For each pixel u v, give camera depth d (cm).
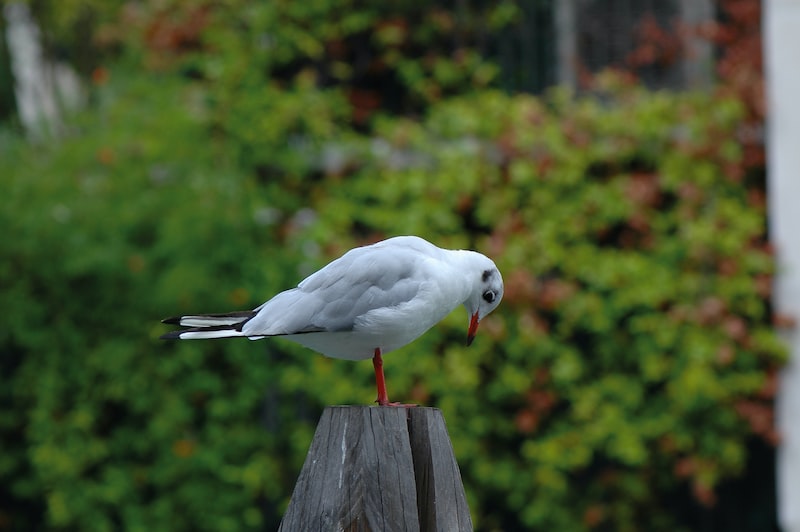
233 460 1272
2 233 1274
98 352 1266
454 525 497
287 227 1279
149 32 1344
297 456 1283
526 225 1241
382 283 616
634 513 1287
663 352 1224
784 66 1218
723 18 1324
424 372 1219
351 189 1277
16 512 1384
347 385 1230
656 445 1259
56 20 1692
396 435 489
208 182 1238
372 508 480
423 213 1245
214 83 1306
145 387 1261
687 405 1206
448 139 1274
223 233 1245
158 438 1266
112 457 1289
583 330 1281
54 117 1495
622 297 1219
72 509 1276
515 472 1252
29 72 1769
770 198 1226
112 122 1278
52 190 1256
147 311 1262
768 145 1227
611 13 1335
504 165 1260
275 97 1298
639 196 1228
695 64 1312
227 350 1255
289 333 606
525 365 1240
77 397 1283
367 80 1392
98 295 1277
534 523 1258
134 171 1253
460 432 1236
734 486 1346
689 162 1239
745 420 1230
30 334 1278
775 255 1217
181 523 1273
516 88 1357
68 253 1248
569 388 1235
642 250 1245
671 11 1319
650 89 1334
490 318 1220
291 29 1330
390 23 1341
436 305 633
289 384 1245
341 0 1339
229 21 1335
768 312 1255
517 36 1357
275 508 1341
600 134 1251
